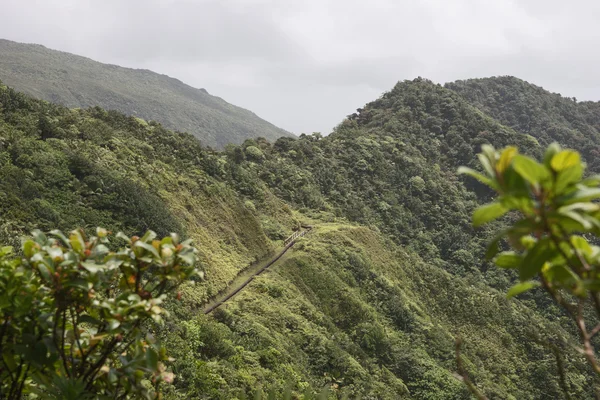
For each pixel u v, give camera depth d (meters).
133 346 2.40
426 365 25.47
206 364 14.88
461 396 23.52
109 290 2.43
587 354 1.39
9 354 2.14
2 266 2.15
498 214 1.36
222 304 22.44
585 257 1.41
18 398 2.15
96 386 2.33
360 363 23.22
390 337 27.62
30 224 17.53
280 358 18.86
